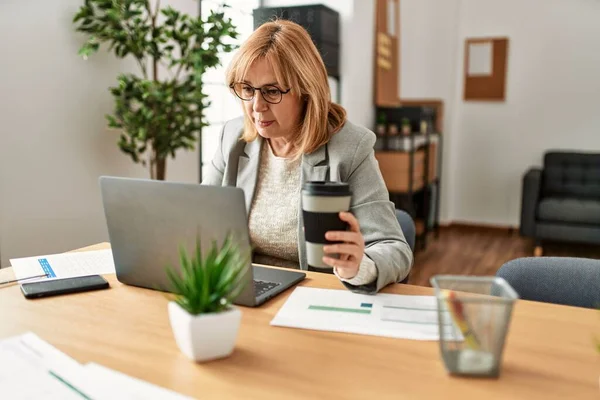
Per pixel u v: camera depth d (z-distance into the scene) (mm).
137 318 979
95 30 2209
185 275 826
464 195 5516
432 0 5207
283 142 1485
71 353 831
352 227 924
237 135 1564
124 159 2666
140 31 2266
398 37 4891
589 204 4211
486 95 5273
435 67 5301
